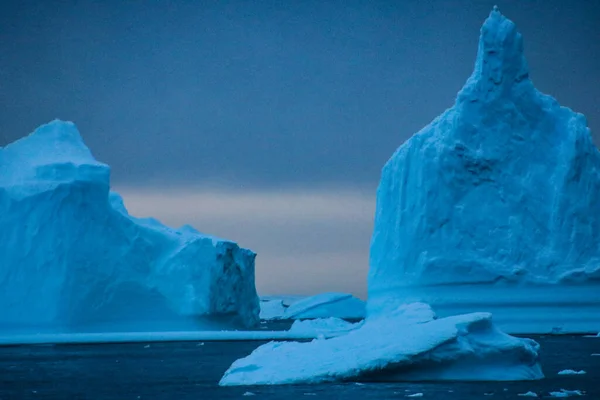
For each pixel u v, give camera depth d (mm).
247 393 88750
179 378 112250
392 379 94375
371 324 106750
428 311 111875
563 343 167000
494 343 96188
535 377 97312
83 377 116312
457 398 83625
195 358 145250
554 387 91062
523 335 193375
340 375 94125
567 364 122750
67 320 199750
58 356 153500
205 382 105875
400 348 94312
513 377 95625
